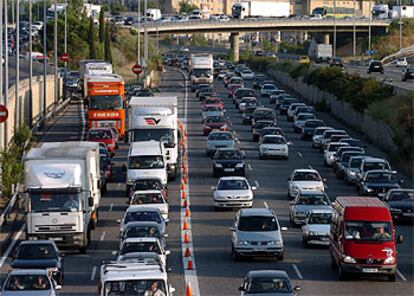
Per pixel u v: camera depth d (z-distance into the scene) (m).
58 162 54.97
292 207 62.28
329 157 88.81
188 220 63.97
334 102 133.25
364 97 116.00
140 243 45.94
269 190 76.25
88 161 56.88
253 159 93.56
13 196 65.50
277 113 135.38
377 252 46.09
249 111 122.56
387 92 115.12
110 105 102.75
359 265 45.97
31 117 106.06
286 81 188.50
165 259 47.22
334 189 77.12
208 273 48.25
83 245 54.16
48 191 54.41
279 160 93.44
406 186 79.25
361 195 72.56
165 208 61.56
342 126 121.81
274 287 37.09
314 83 150.50
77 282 46.12
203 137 108.81
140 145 75.50
